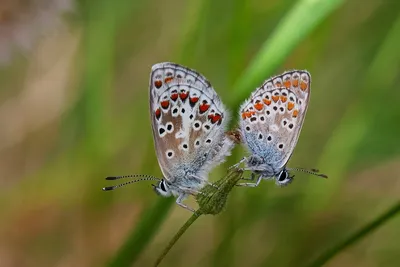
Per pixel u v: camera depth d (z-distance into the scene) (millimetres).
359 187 247
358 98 244
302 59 237
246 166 210
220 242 235
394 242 242
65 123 248
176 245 241
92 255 244
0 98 252
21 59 246
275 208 240
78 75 247
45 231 246
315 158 247
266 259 238
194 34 233
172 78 207
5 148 250
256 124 209
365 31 248
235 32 229
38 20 234
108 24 238
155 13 247
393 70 242
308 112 249
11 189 248
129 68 248
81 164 244
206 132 210
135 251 212
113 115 247
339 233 242
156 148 207
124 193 242
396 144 245
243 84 213
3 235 246
